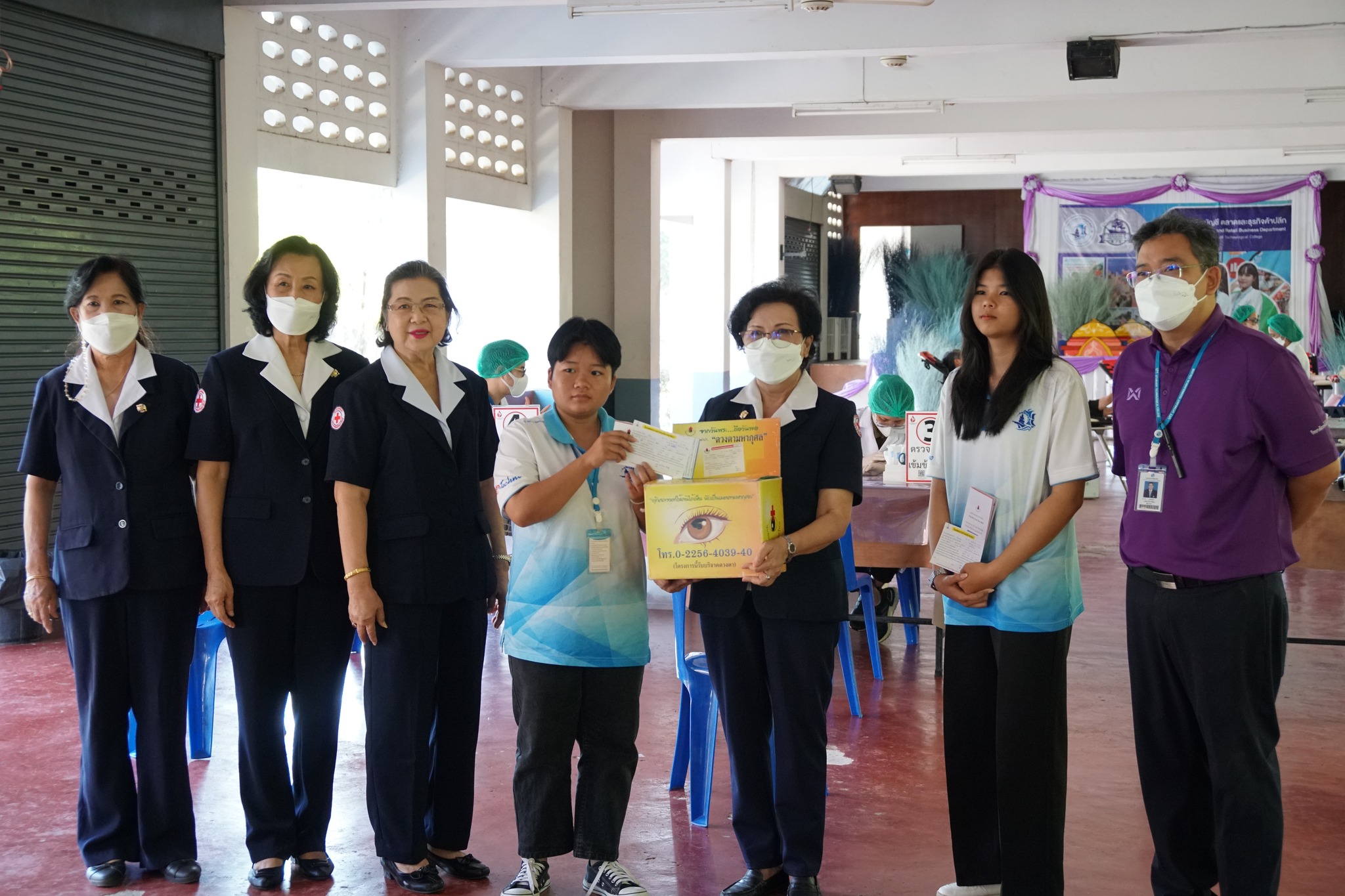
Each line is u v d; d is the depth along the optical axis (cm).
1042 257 1895
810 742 296
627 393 1159
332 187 873
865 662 559
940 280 1964
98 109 644
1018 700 280
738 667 302
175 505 312
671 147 1476
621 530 299
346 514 299
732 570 280
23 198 606
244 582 305
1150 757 281
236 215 732
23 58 601
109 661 309
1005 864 283
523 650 299
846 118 1163
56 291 628
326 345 324
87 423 306
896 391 582
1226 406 258
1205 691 262
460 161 945
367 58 843
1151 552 270
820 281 1966
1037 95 979
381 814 306
